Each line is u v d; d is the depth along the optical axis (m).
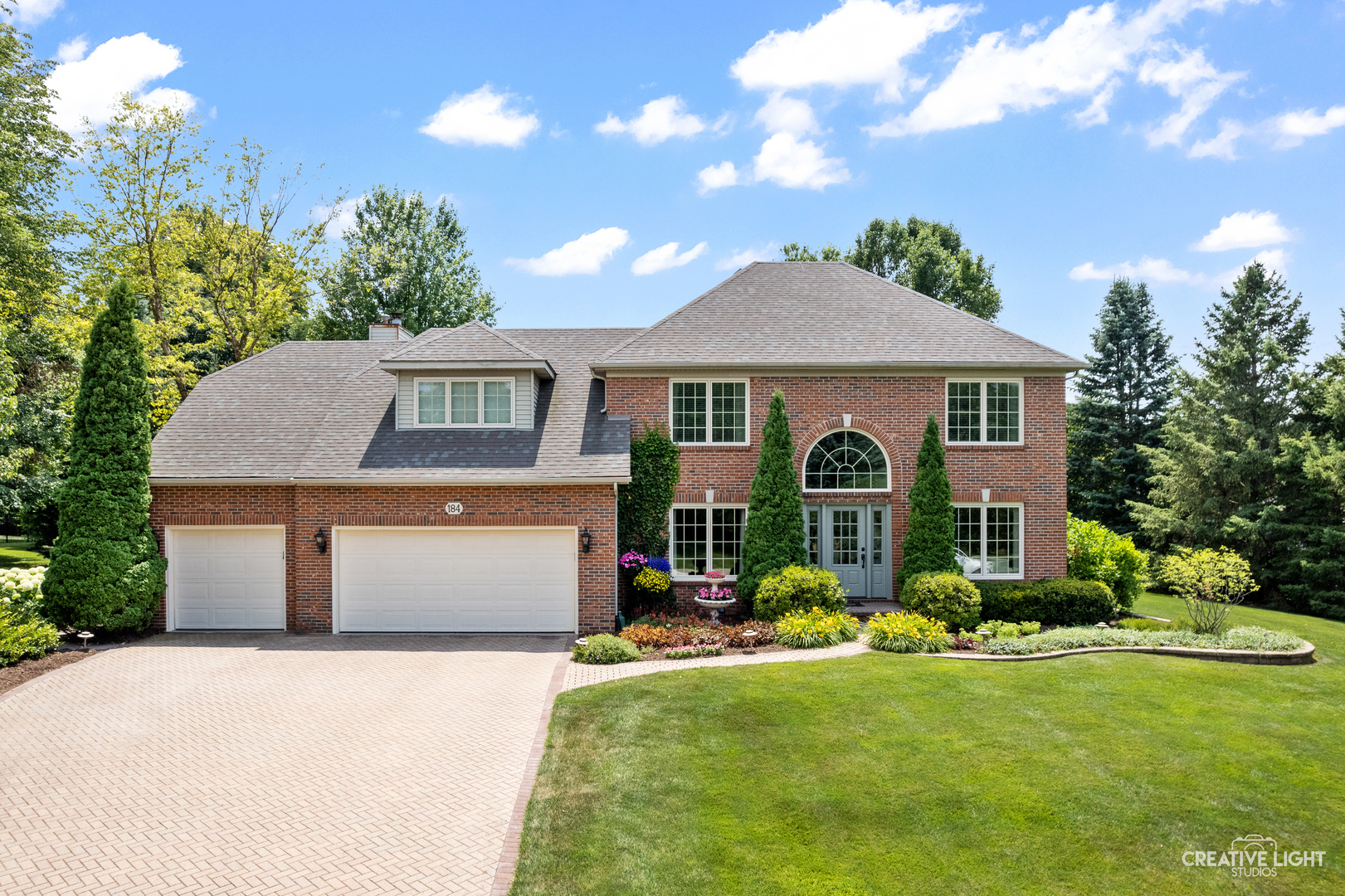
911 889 6.55
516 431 17.72
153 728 10.20
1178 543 29.08
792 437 18.36
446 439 17.41
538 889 6.40
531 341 21.89
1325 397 26.06
